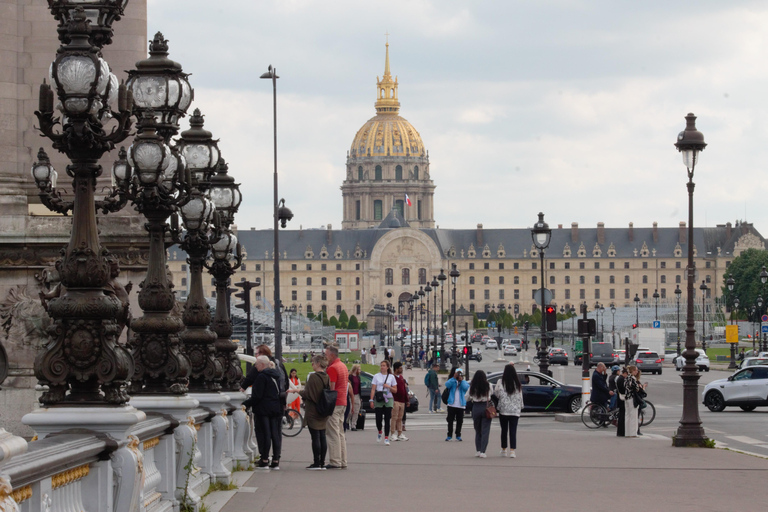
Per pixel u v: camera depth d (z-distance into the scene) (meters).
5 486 8.89
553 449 36.00
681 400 70.00
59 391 13.48
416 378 107.00
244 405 29.05
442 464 30.53
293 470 28.31
